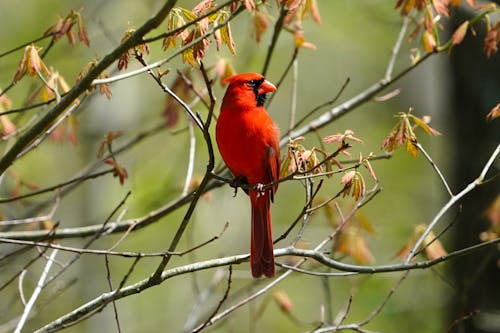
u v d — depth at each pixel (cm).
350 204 1022
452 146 1170
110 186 1708
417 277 1603
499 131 1127
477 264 1122
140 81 1783
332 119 1045
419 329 1627
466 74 1141
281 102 2153
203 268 746
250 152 796
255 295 796
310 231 1620
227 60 997
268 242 779
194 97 1085
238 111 797
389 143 740
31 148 781
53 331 708
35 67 734
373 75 2178
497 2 1088
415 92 2070
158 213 950
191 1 1700
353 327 842
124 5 1719
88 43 768
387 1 1795
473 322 1114
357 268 768
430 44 949
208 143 642
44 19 1912
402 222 1936
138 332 1886
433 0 802
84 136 1656
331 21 1927
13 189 1000
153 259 1873
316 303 1861
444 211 773
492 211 973
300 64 2191
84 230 920
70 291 1658
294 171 706
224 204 1948
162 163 1722
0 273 1140
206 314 1424
